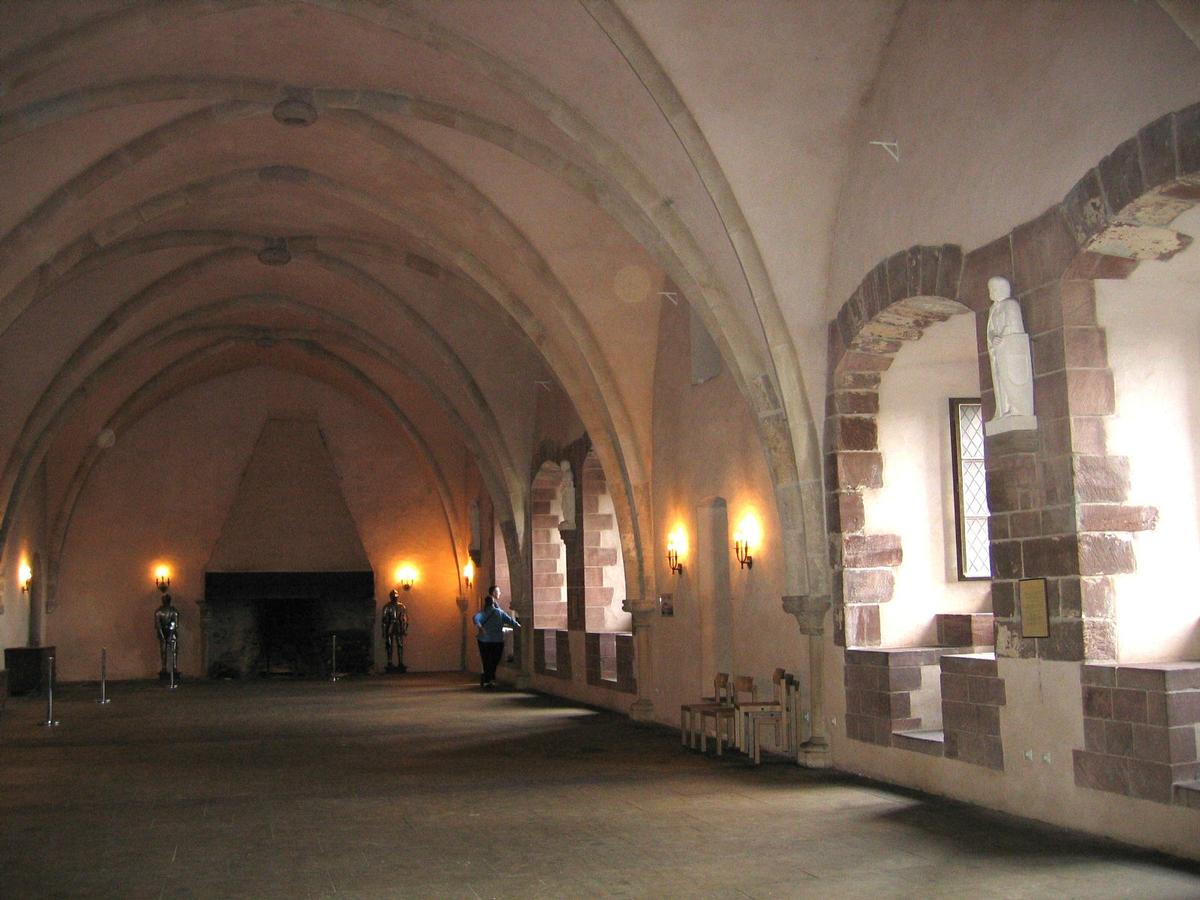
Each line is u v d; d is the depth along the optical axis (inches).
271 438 1029.8
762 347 444.5
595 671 709.3
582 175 482.3
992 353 323.0
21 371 754.8
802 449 434.0
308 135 547.2
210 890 262.4
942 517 428.1
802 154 412.2
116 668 999.6
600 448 639.8
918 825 316.2
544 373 786.8
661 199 450.9
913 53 371.6
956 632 404.2
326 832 323.3
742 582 506.3
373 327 856.9
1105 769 292.4
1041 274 312.7
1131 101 278.7
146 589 1014.4
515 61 427.2
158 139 505.4
